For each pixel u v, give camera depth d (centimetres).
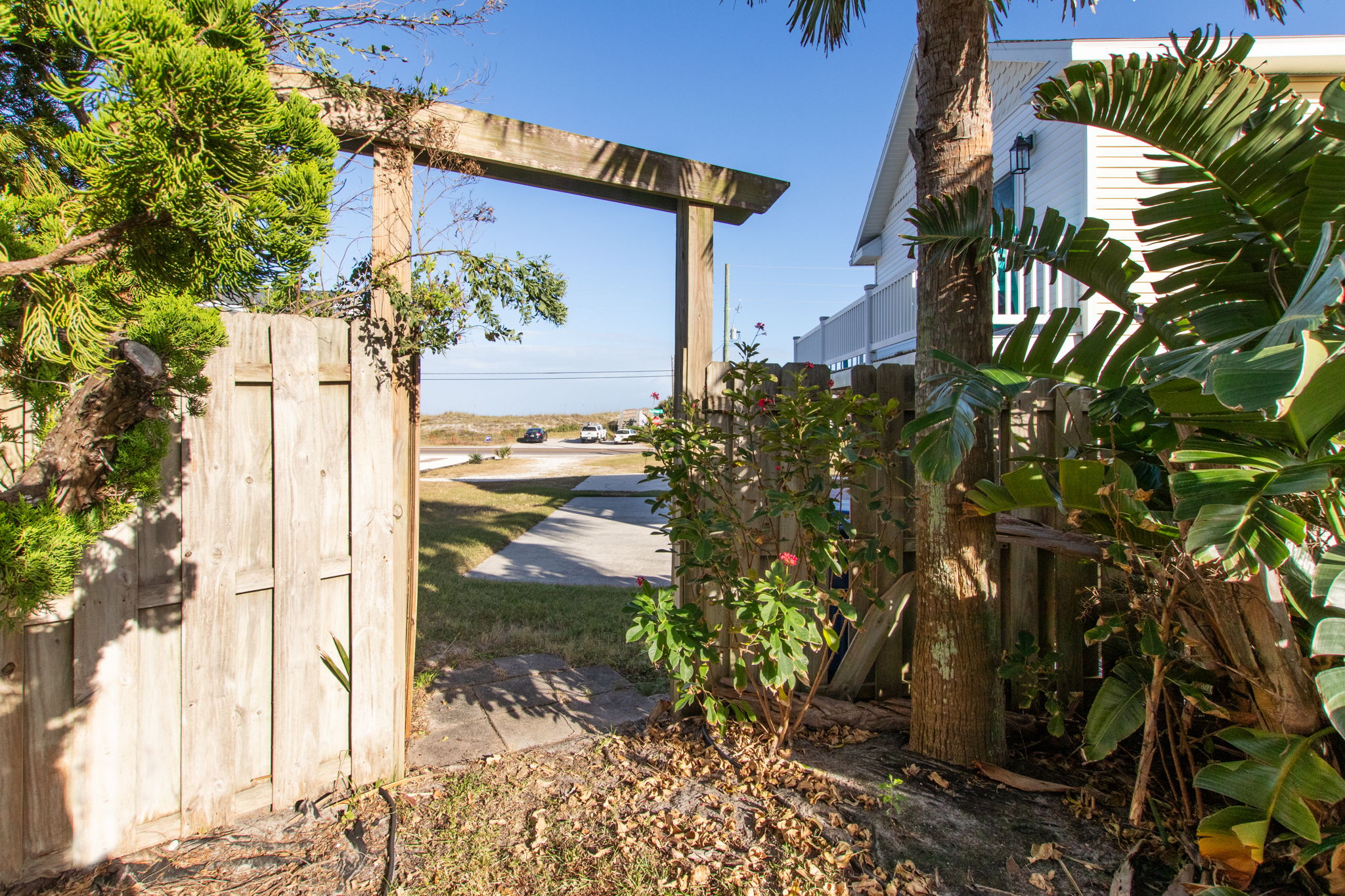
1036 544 326
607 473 2123
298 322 279
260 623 274
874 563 366
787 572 297
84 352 134
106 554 232
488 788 298
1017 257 298
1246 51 249
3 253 126
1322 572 169
